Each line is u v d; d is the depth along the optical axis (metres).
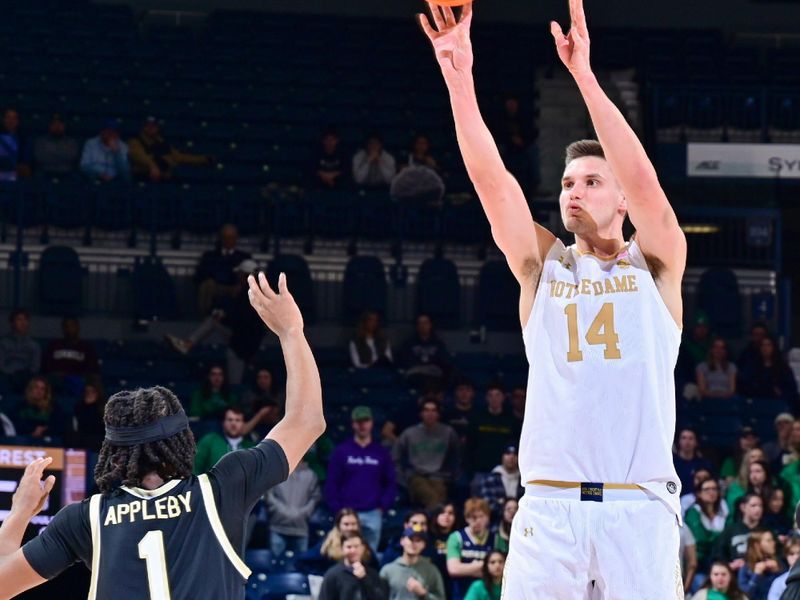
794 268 26.75
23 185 20.28
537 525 4.75
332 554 13.61
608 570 4.65
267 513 14.79
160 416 4.37
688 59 25.72
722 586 13.12
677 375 19.31
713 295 21.08
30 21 24.42
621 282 4.86
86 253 20.45
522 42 25.80
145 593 4.15
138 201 20.81
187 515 4.27
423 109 24.50
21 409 15.70
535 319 4.91
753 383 19.23
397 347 20.38
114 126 21.38
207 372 18.44
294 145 23.25
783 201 25.02
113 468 4.35
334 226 21.28
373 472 14.78
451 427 16.14
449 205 21.52
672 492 4.73
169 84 23.80
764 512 14.94
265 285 4.68
